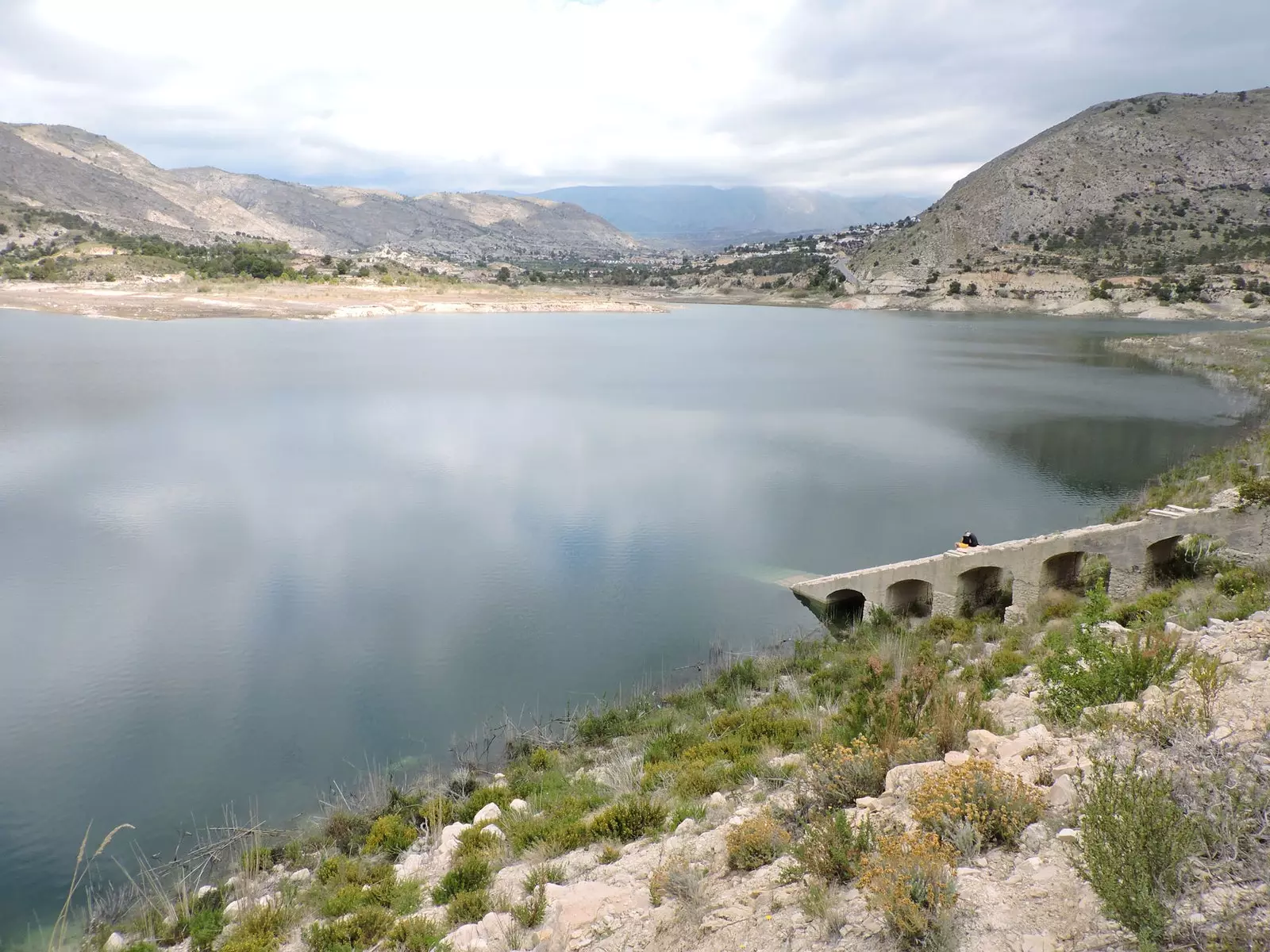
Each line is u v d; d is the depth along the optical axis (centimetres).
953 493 4431
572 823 1127
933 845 629
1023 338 14738
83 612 2814
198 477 4653
